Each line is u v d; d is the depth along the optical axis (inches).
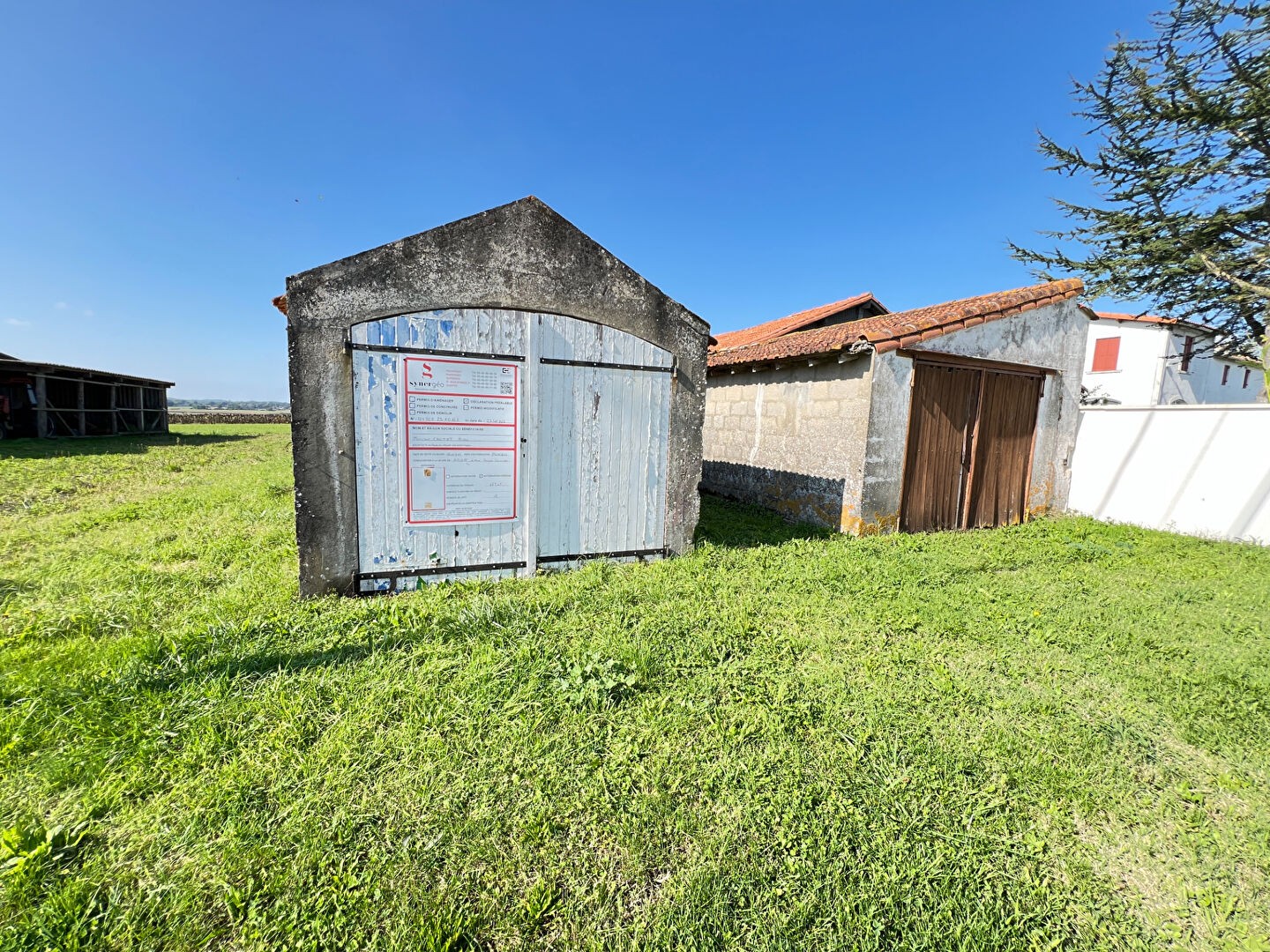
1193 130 491.8
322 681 118.2
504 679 120.7
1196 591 211.0
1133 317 745.0
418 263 174.1
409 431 178.2
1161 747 114.3
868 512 292.8
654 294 211.2
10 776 89.8
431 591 179.2
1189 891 80.1
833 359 305.6
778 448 354.3
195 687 114.1
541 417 197.0
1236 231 496.1
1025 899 76.8
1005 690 131.3
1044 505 367.6
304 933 67.0
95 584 171.6
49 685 111.1
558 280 193.8
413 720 106.6
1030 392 348.2
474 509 189.5
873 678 133.0
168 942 66.0
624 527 217.5
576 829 83.7
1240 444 301.1
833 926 70.7
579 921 70.3
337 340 166.9
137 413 936.3
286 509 287.1
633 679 121.6
